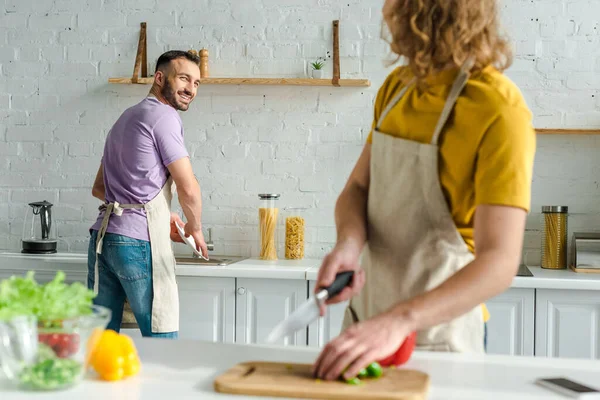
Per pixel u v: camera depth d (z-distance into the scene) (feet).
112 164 10.35
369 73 12.60
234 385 3.98
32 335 3.97
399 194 5.26
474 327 5.25
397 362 4.54
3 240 13.32
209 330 11.28
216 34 12.90
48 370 3.97
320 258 12.77
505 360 4.80
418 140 5.15
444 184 5.08
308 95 12.74
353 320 5.80
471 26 4.76
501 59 5.05
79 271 11.82
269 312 11.16
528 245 12.30
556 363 4.75
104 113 13.17
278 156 12.85
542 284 10.39
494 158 4.57
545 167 12.23
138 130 10.20
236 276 11.11
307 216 12.80
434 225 5.18
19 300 4.00
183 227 11.16
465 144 4.79
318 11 12.68
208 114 12.96
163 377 4.32
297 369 4.35
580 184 12.17
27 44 13.25
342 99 12.68
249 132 12.89
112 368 4.24
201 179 13.01
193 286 11.30
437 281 5.18
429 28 4.80
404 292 5.28
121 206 10.19
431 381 4.27
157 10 13.00
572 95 12.14
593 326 10.43
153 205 10.23
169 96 11.00
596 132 11.76
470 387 4.16
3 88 13.28
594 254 11.09
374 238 5.50
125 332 11.64
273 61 12.80
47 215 12.70
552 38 12.15
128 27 13.07
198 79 11.18
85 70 13.16
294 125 12.80
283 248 12.89
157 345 5.14
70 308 4.05
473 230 5.09
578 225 12.19
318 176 12.76
